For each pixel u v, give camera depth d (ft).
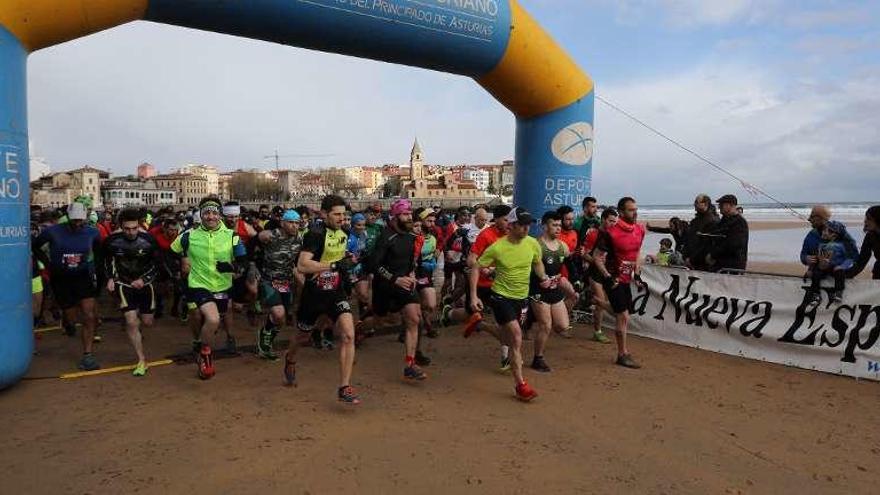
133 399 17.26
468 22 25.34
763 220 203.41
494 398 17.65
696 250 27.53
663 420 15.84
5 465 12.82
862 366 19.80
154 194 444.14
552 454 13.60
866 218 19.85
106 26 19.63
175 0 20.10
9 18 16.89
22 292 17.81
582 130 29.60
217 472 12.50
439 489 11.84
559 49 28.60
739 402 17.38
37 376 19.56
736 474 12.64
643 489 11.93
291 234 21.70
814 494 11.78
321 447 13.84
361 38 23.72
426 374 20.15
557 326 20.88
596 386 18.90
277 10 21.65
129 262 19.62
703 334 24.09
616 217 22.40
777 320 22.00
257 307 30.04
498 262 17.70
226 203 25.55
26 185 17.93
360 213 27.99
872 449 14.02
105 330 27.58
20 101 17.49
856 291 20.13
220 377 19.62
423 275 24.31
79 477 12.25
